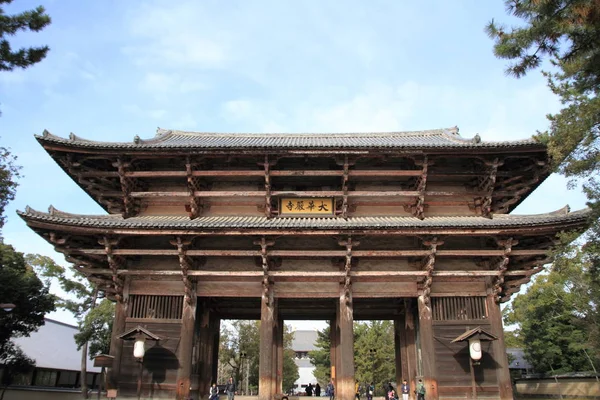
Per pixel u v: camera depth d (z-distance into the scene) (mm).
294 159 26516
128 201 25375
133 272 24125
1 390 34531
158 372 23094
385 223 23109
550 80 18359
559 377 45094
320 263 25234
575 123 17203
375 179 26781
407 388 26297
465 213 26297
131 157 24828
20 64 18344
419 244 25250
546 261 23688
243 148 24062
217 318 30766
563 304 48188
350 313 24047
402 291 24672
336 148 24000
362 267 25062
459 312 24250
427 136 33281
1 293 34375
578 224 22406
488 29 15852
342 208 25391
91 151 24219
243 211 26344
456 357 23312
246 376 71938
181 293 24406
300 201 25938
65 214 23672
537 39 15109
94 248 24812
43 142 23453
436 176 25969
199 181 25922
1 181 25797
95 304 45750
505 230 22906
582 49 15227
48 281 38812
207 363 27578
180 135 34438
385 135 34094
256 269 25031
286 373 84938
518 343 65000
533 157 24547
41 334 51500
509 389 22641
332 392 29594
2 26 17469
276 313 25984
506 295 24688
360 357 64250
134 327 23844
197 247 25172
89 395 40312
